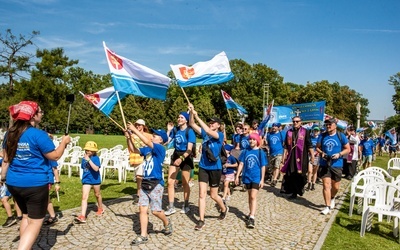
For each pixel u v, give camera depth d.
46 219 7.09
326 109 66.50
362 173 10.83
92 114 74.81
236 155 9.30
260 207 8.97
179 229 6.79
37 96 34.91
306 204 9.57
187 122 7.86
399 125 61.59
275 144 12.27
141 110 72.44
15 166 4.54
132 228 6.74
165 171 14.77
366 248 6.16
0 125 61.59
